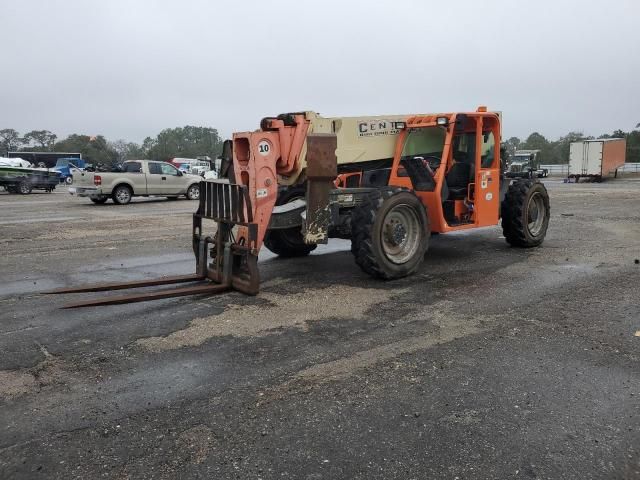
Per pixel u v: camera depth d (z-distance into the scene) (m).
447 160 8.10
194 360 4.32
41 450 3.07
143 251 9.57
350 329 5.00
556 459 2.93
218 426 3.30
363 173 8.15
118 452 3.04
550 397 3.62
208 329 5.05
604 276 6.94
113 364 4.26
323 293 6.29
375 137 7.84
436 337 4.76
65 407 3.56
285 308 5.69
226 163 7.32
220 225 6.46
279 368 4.14
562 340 4.64
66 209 18.42
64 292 6.33
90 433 3.24
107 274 7.62
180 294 6.09
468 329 4.96
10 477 2.82
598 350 4.41
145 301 5.98
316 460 2.95
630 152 74.56
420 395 3.67
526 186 8.95
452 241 10.09
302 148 6.82
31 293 6.50
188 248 9.88
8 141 105.31
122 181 20.66
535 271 7.31
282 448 3.06
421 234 7.02
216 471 2.86
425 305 5.74
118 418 3.41
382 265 6.67
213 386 3.85
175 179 22.25
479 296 6.07
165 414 3.46
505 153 9.23
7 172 27.30
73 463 2.95
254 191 6.35
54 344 4.71
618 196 21.47
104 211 17.59
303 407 3.52
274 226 6.70
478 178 8.05
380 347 4.54
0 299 6.21
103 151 97.19
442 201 7.95
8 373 4.11
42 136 106.94
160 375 4.04
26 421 3.39
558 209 16.06
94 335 4.93
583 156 36.59
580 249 9.02
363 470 2.85
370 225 6.55
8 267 8.16
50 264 8.40
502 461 2.91
